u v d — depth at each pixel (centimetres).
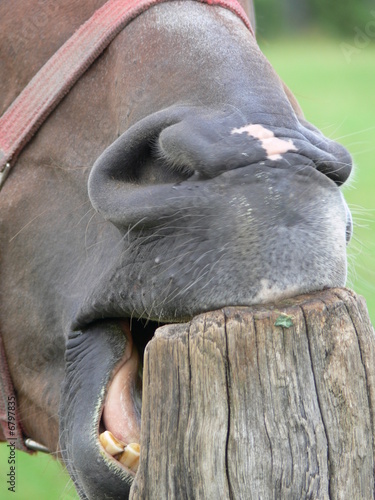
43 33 395
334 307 284
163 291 307
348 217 335
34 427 423
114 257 344
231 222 295
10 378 420
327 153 315
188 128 309
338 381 282
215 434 280
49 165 390
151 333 363
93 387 341
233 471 278
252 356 279
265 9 2900
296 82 2030
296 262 291
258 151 301
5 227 402
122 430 333
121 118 358
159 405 289
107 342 346
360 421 284
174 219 303
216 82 326
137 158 329
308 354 280
